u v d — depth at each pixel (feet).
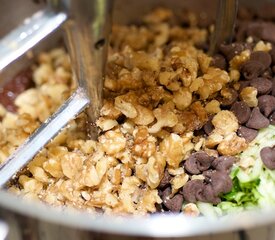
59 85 1.01
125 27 1.12
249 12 1.10
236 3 0.90
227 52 0.93
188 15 1.14
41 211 0.62
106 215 0.76
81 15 0.65
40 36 0.65
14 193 0.79
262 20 1.10
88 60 0.72
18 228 0.67
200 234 0.61
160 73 0.86
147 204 0.78
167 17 1.14
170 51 0.95
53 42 1.09
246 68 0.90
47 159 0.83
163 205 0.80
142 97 0.85
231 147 0.81
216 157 0.81
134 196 0.80
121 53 0.95
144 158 0.81
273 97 0.86
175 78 0.86
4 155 0.87
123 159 0.82
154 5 1.15
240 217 0.61
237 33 1.02
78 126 0.86
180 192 0.80
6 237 0.68
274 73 0.92
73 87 0.94
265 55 0.92
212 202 0.78
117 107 0.83
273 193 0.80
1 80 1.03
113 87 0.86
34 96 1.00
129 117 0.83
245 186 0.80
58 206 0.78
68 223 0.61
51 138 0.78
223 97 0.87
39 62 1.08
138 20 1.15
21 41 0.65
